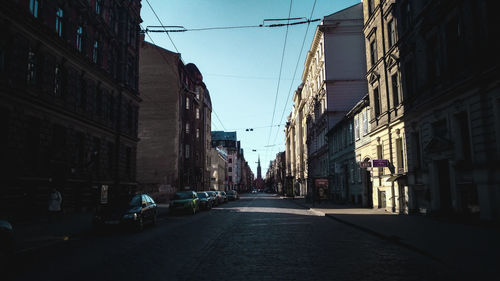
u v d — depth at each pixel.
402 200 21.41
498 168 12.73
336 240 11.59
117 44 29.94
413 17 19.12
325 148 44.00
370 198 28.47
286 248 10.02
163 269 7.45
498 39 12.38
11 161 17.27
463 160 14.89
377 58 24.72
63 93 22.17
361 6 41.38
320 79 45.28
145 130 44.59
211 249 9.97
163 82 45.22
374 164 22.30
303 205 34.44
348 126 33.81
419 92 18.56
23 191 18.11
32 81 19.09
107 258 8.77
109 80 28.03
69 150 22.47
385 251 9.47
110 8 29.23
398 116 21.50
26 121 18.52
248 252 9.43
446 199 16.89
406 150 20.47
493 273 6.73
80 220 18.75
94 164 26.08
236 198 55.66
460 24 14.62
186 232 14.24
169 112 44.69
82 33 24.47
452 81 15.41
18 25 17.58
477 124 13.72
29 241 11.59
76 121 23.23
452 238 10.89
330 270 7.21
